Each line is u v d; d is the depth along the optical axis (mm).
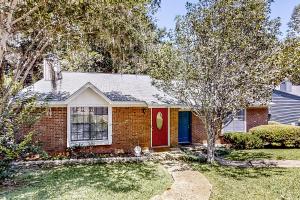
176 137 17375
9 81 11891
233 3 11367
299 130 17953
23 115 10242
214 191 8938
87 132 14742
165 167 12273
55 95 14430
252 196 8477
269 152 16219
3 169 9297
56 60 16078
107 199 7938
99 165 12523
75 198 7953
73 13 10695
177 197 8164
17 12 11203
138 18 12703
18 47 13867
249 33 11625
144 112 16188
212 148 13203
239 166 12594
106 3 10422
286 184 9742
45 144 13680
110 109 15172
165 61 12516
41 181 9695
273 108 28062
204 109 12828
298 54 11523
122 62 17359
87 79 17688
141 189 8969
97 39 13078
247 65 11820
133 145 15797
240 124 19828
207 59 11766
